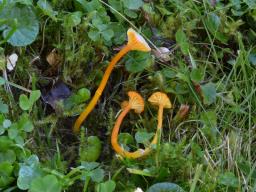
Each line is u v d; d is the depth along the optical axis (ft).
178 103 1.61
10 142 1.43
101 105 1.59
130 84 1.60
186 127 1.60
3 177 1.41
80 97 1.54
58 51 1.57
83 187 1.47
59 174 1.42
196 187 1.50
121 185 1.48
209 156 1.56
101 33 1.57
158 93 1.54
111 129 1.55
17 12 1.54
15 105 1.51
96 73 1.59
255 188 1.52
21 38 1.53
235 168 1.57
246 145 1.61
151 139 1.56
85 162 1.48
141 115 1.60
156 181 1.49
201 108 1.61
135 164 1.50
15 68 1.54
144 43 1.52
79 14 1.58
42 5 1.56
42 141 1.52
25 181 1.39
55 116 1.54
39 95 1.48
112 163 1.51
